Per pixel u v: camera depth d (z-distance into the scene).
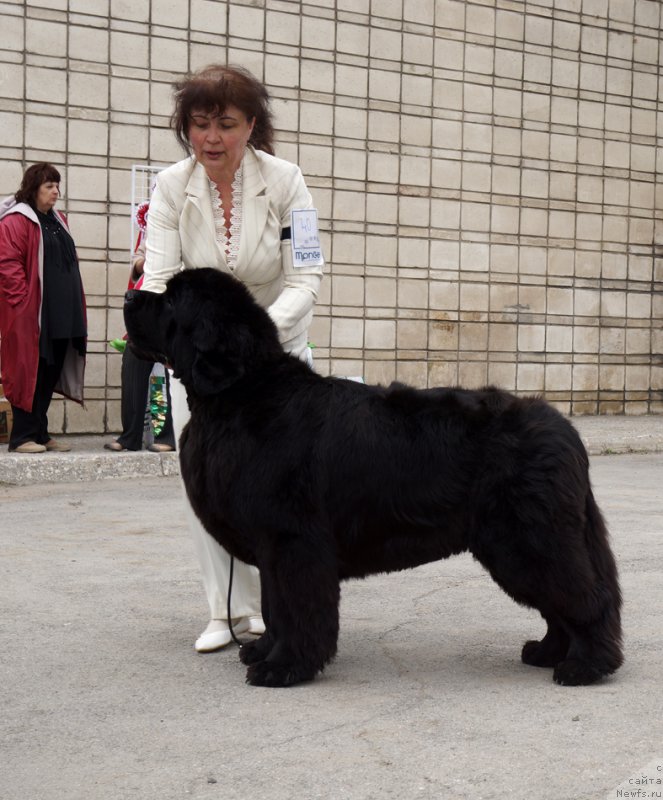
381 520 3.96
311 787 3.01
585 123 13.26
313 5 11.61
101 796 2.98
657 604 5.20
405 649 4.51
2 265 8.95
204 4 11.09
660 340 13.95
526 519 3.84
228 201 4.57
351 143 11.89
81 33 10.58
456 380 12.65
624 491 8.71
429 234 12.38
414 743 3.35
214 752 3.29
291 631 3.98
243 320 4.02
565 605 3.93
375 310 12.11
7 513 7.61
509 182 12.82
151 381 9.64
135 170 10.59
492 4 12.57
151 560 6.18
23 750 3.33
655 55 13.67
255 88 4.43
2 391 9.94
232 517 3.99
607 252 13.52
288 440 3.93
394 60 12.06
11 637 4.64
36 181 9.11
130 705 3.77
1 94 10.29
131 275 9.39
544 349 13.17
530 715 3.62
